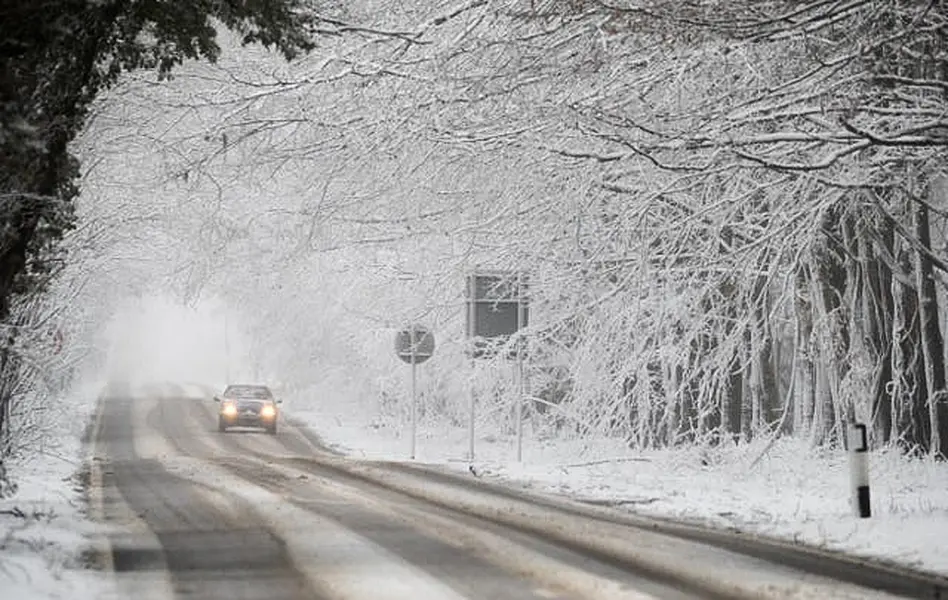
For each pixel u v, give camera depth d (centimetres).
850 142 6147
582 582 3691
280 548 4484
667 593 3491
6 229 3988
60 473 8025
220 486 7238
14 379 5909
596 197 8288
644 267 8175
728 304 9131
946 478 8231
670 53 6950
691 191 8144
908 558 4303
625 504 6400
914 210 9000
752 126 7219
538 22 7069
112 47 4266
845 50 6041
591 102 7331
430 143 8969
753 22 5594
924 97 6681
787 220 7488
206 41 4212
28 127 3706
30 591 3406
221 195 11112
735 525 5412
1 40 3750
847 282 9038
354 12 8575
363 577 3791
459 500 6431
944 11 5731
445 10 8044
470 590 3544
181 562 4125
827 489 7556
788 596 3459
